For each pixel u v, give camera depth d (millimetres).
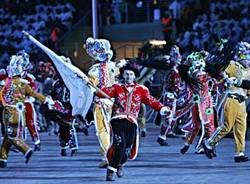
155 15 43688
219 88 20141
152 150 21094
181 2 41469
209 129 18922
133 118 15070
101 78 16844
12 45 44656
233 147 21531
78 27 42938
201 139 19109
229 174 15867
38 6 47094
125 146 14953
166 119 22109
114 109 15164
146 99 15180
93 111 16797
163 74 25625
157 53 34781
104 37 42031
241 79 17469
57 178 15750
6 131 17453
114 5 44656
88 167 17531
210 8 39438
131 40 42781
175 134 25312
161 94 24234
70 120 19859
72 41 42469
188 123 20266
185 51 36531
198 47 36406
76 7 47531
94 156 19906
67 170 17047
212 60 19062
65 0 47188
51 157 19812
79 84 16641
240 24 36938
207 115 18906
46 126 29203
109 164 15094
